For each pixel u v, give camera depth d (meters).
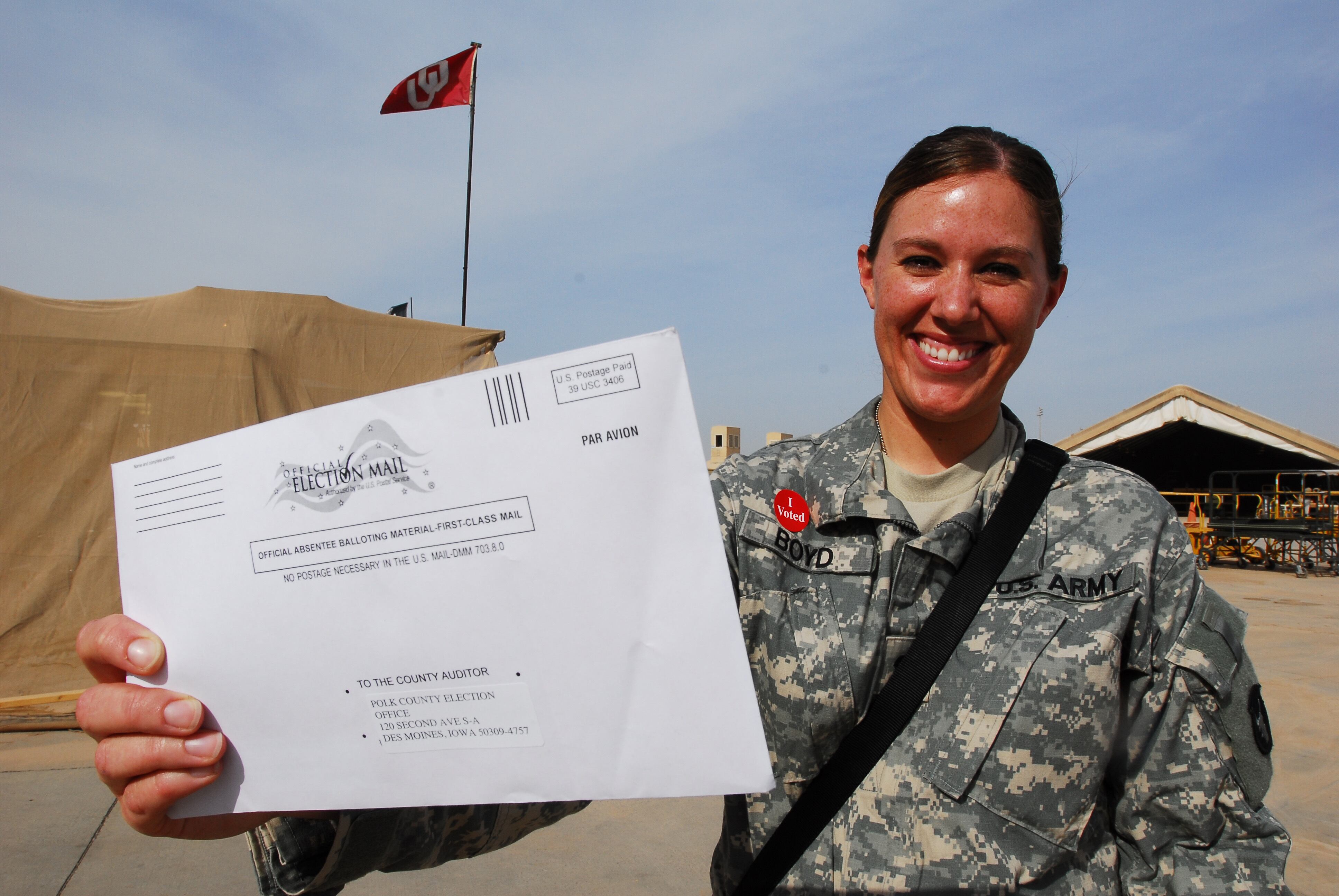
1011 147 1.00
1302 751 4.34
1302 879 2.98
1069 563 0.97
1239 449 15.45
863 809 0.92
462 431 0.77
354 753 0.79
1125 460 16.25
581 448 0.75
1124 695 0.97
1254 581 11.81
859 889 0.89
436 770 0.78
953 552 0.98
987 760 0.91
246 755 0.81
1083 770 0.91
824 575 1.00
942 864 0.89
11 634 4.66
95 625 0.84
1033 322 1.01
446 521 0.77
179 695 0.80
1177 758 0.93
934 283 0.99
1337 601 9.70
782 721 0.96
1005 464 1.06
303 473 0.80
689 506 0.73
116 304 5.16
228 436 0.83
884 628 0.97
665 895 2.82
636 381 0.74
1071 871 0.92
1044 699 0.91
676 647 0.73
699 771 0.73
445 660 0.77
